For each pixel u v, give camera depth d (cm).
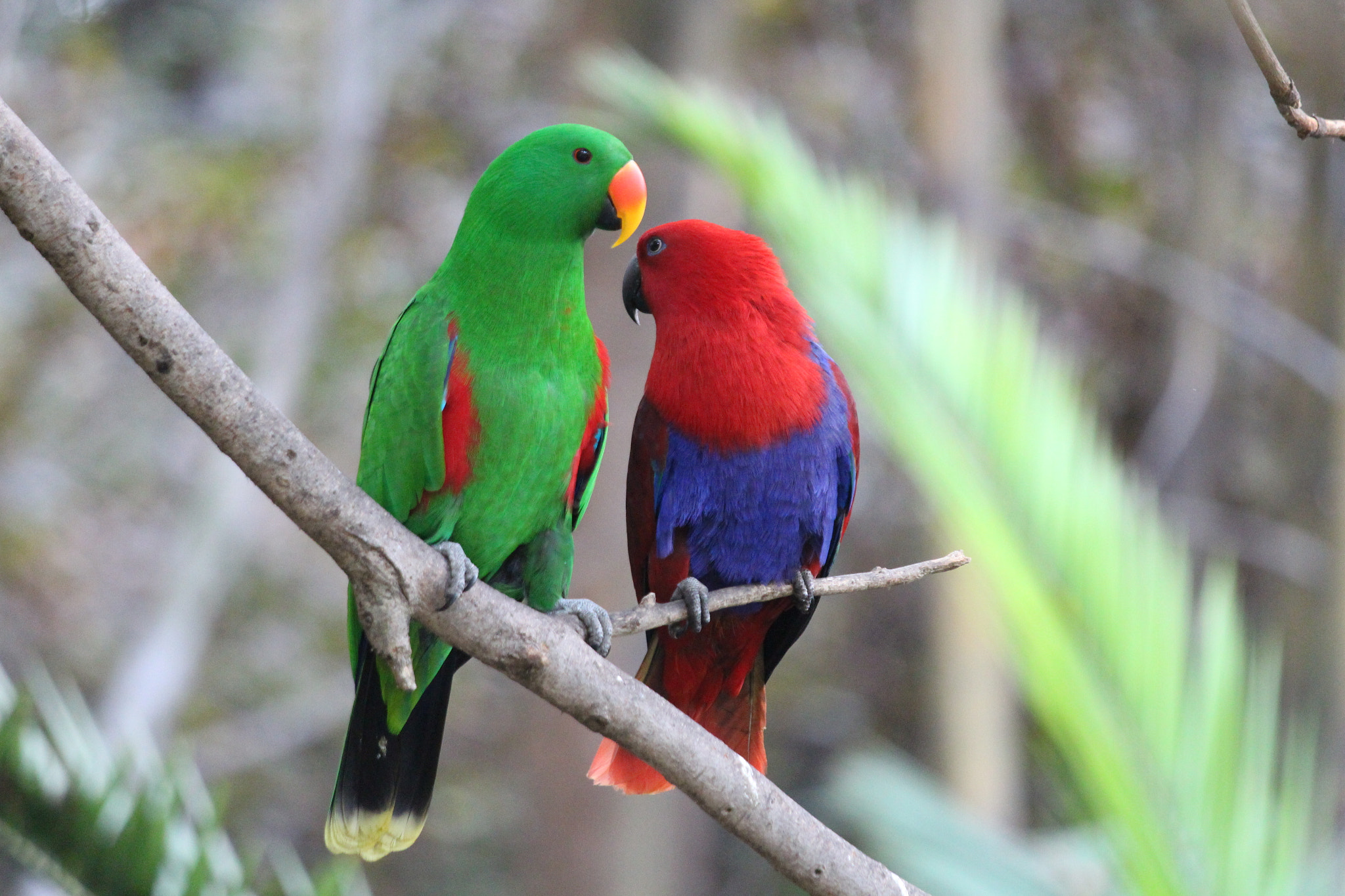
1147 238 1570
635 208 499
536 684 437
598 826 1377
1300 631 1298
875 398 675
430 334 499
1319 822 865
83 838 582
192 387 384
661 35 1398
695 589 545
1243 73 1516
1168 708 573
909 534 1689
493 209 498
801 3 1641
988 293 740
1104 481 632
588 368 521
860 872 445
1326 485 1322
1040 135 1609
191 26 1755
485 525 509
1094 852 682
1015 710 1306
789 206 792
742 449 571
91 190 1659
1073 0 1582
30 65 1641
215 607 1458
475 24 1761
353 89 1584
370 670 521
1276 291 1562
